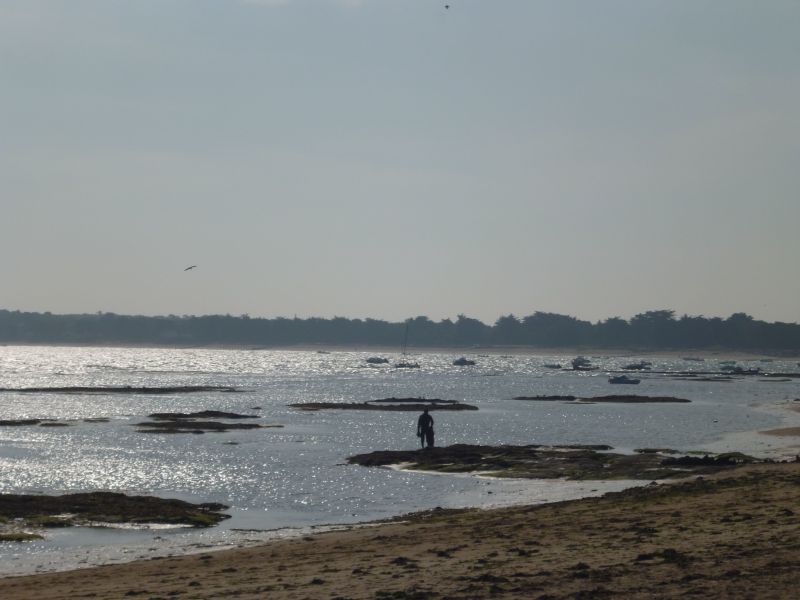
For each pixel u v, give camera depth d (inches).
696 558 1066.7
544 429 4626.0
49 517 2006.6
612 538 1295.5
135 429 4389.8
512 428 4672.7
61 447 3609.7
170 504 2185.0
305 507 2253.9
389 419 5226.4
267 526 1984.5
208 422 4822.8
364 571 1173.7
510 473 2797.7
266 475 2829.7
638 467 2775.6
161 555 1636.3
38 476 2797.7
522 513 1787.6
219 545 1728.6
